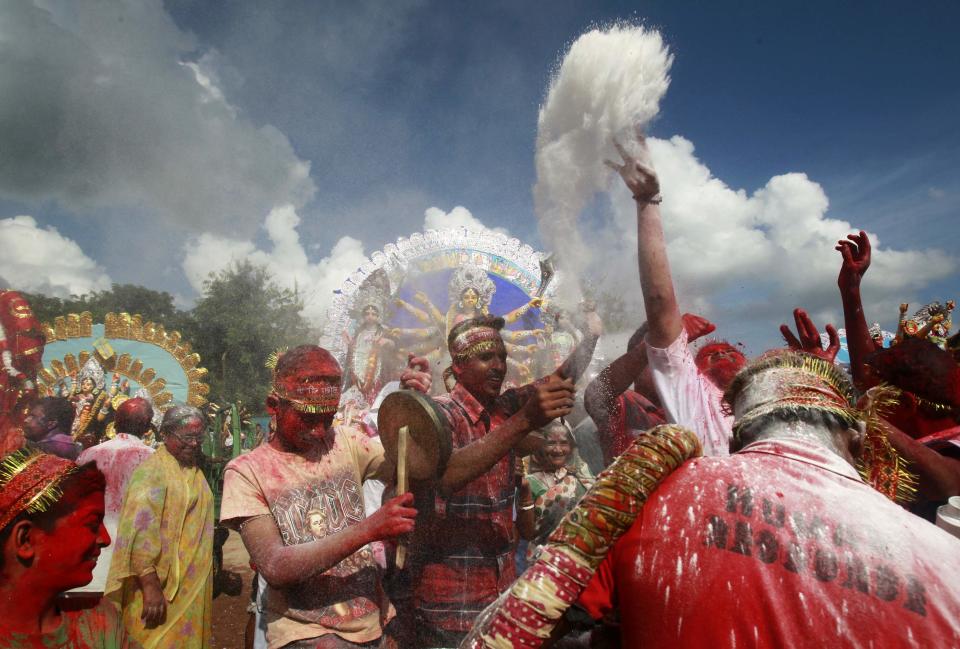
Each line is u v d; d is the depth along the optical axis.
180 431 3.17
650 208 1.35
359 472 1.88
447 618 1.55
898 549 0.84
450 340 1.70
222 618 4.74
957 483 1.69
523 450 1.89
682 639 0.85
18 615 1.19
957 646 0.75
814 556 0.84
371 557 1.81
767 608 0.82
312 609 1.66
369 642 1.68
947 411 1.93
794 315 1.93
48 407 3.49
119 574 2.92
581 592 0.93
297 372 1.76
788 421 1.05
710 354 1.77
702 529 0.90
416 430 1.53
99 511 1.27
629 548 0.93
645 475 0.96
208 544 3.21
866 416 1.19
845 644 0.78
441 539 1.58
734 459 0.99
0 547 1.18
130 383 6.49
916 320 2.70
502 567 1.61
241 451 6.68
